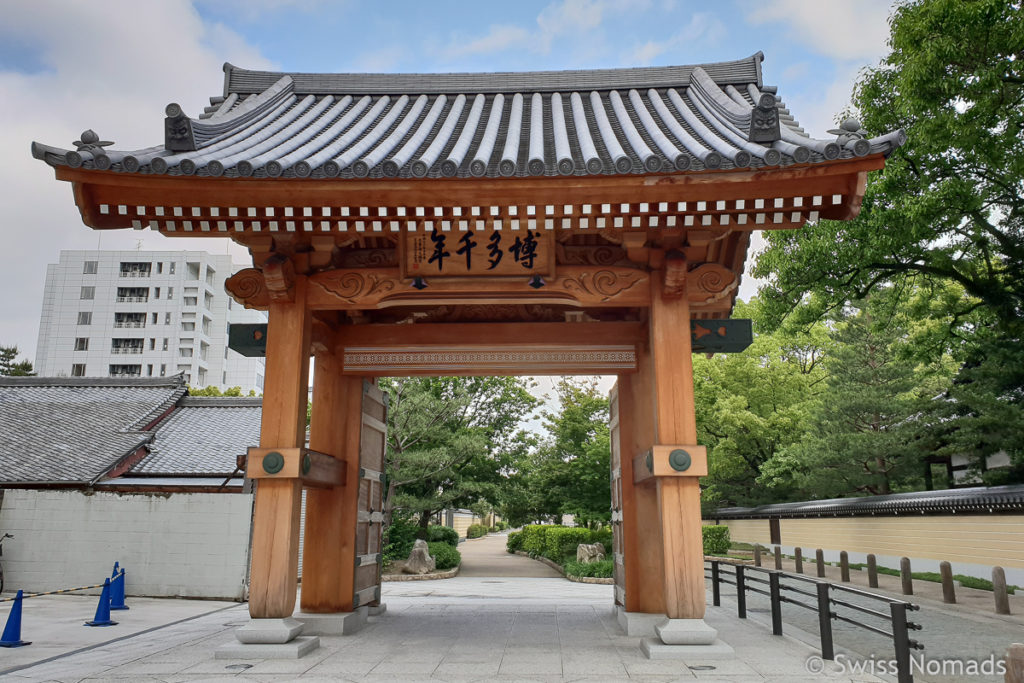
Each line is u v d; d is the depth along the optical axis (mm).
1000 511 15453
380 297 8062
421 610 11180
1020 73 11836
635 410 9805
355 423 9750
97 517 14289
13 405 19672
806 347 34812
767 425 27422
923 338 17875
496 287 7988
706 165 6367
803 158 6309
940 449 21984
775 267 17141
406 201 6887
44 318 57750
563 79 11242
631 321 10383
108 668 6613
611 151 7762
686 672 6359
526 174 6598
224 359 59906
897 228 14695
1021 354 16531
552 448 24953
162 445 17641
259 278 8273
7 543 14164
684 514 7277
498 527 73312
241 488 14641
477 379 24016
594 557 21328
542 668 6559
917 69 12273
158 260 59219
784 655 7270
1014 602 13617
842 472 23656
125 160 6375
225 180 6684
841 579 18094
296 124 9562
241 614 11422
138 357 57281
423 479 21688
